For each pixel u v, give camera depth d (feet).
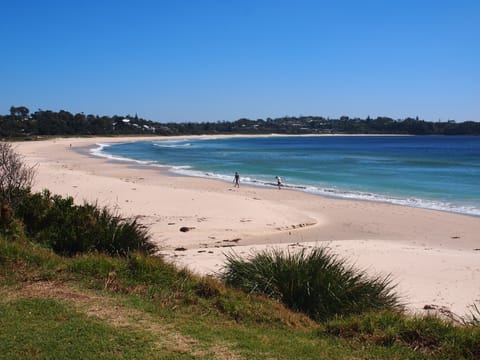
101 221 32.12
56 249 29.99
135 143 434.30
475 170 153.99
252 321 20.06
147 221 60.54
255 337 18.13
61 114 557.33
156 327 18.53
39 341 16.89
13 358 15.66
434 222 68.39
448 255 45.19
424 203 86.48
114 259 26.50
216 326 19.10
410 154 254.88
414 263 41.19
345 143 456.86
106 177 114.42
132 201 75.61
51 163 165.48
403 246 50.47
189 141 511.40
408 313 24.77
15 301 20.71
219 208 71.26
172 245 48.57
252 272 25.04
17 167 52.95
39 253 27.04
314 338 18.60
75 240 30.04
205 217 64.59
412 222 68.23
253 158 219.61
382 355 16.80
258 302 22.02
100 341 17.01
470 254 46.68
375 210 78.07
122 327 18.35
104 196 79.71
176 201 76.28
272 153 267.39
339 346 17.67
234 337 17.98
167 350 16.55
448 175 138.31
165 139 572.51
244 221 63.21
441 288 33.55
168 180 118.83
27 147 280.31
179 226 58.34
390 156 236.43
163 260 28.91
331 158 220.23
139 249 30.89
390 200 89.97
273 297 23.16
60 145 340.59
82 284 23.24
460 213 76.18
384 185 114.42
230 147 354.74
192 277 24.53
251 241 53.16
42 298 21.15
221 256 40.27
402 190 105.29
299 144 430.61
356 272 29.27
